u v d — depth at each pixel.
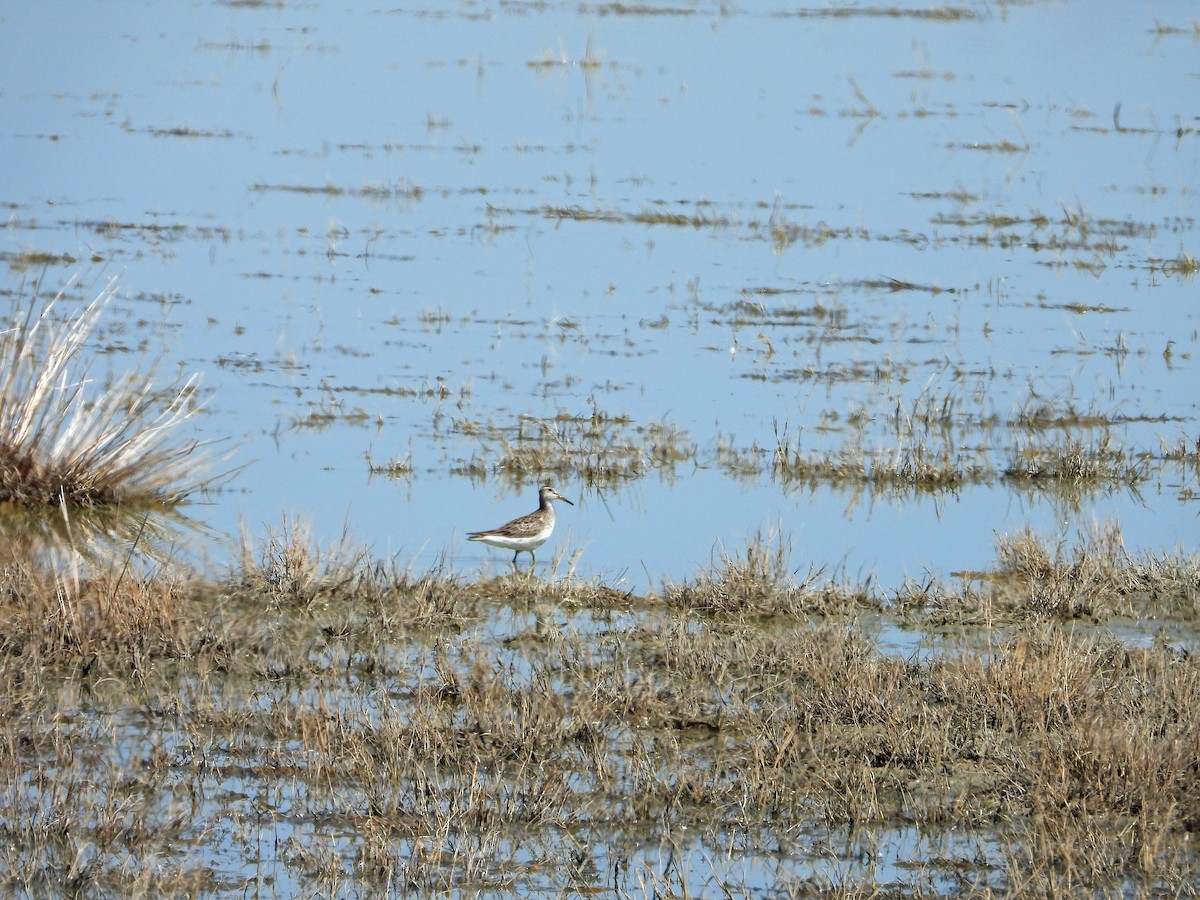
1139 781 22.83
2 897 19.64
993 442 45.56
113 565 32.09
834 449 43.84
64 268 60.38
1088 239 72.06
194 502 38.28
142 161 83.31
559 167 85.44
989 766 24.00
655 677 27.66
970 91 110.00
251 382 47.88
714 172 85.25
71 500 37.47
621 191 79.62
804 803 22.92
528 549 34.41
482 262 65.31
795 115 101.12
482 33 129.62
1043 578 33.84
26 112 93.75
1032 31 136.62
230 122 94.75
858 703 25.75
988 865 21.22
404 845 21.33
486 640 29.56
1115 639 29.73
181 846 21.06
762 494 40.91
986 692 25.97
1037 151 92.19
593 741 24.55
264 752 23.86
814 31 134.38
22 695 25.20
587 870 20.92
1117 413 48.25
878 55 123.81
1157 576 33.50
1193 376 52.28
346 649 28.92
